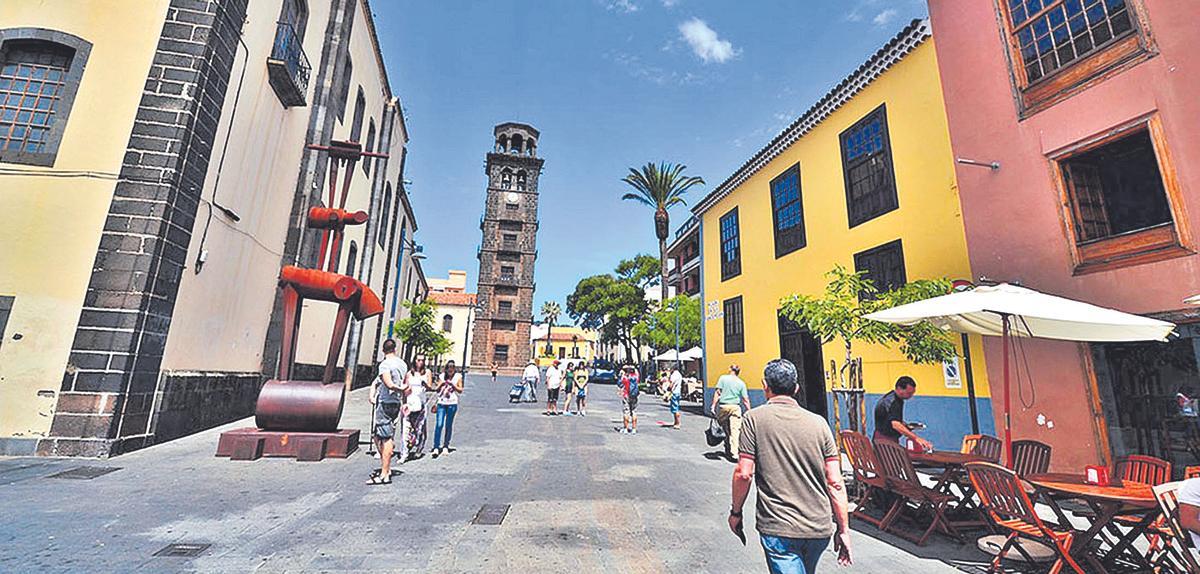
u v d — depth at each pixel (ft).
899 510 17.03
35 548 12.23
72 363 24.20
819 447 8.58
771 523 8.26
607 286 185.78
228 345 35.88
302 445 24.76
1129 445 21.36
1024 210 26.03
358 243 70.18
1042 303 14.99
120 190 26.63
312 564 12.16
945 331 22.50
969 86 29.45
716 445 32.40
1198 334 19.45
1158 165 20.94
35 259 25.27
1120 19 22.77
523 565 12.69
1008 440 16.22
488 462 26.37
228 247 34.30
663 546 14.47
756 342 51.16
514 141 214.07
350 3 55.01
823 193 42.45
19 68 27.68
